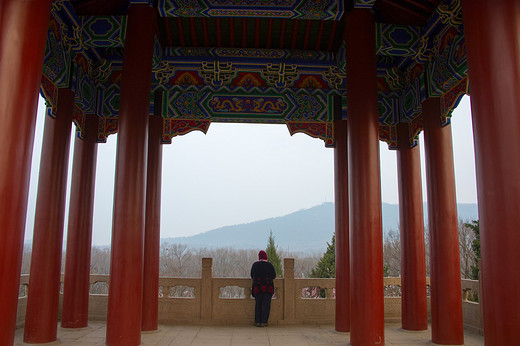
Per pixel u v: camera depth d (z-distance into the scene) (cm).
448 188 1031
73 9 964
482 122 513
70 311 1138
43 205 982
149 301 1138
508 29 504
